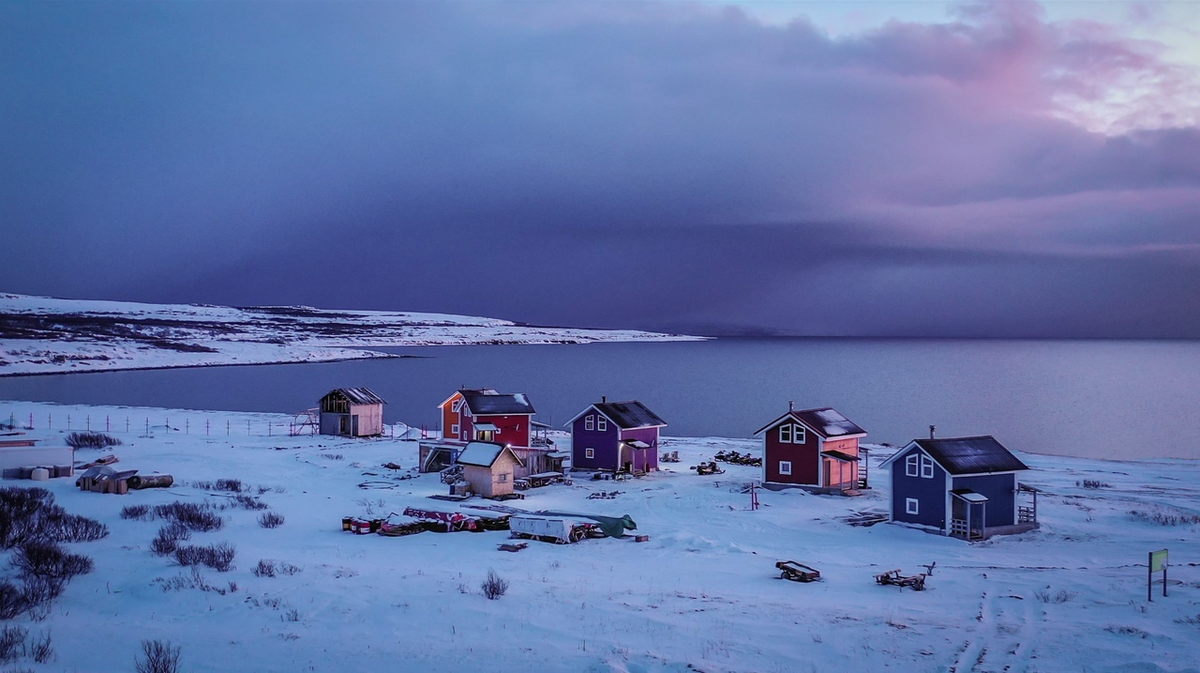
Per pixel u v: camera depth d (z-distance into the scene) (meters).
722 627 19.97
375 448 69.12
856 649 18.11
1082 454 83.56
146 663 16.34
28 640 17.59
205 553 26.84
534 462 54.28
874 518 40.47
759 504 44.78
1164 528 37.47
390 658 17.05
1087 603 22.66
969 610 22.11
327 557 29.08
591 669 16.34
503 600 22.34
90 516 35.75
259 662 16.67
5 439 49.94
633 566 29.02
